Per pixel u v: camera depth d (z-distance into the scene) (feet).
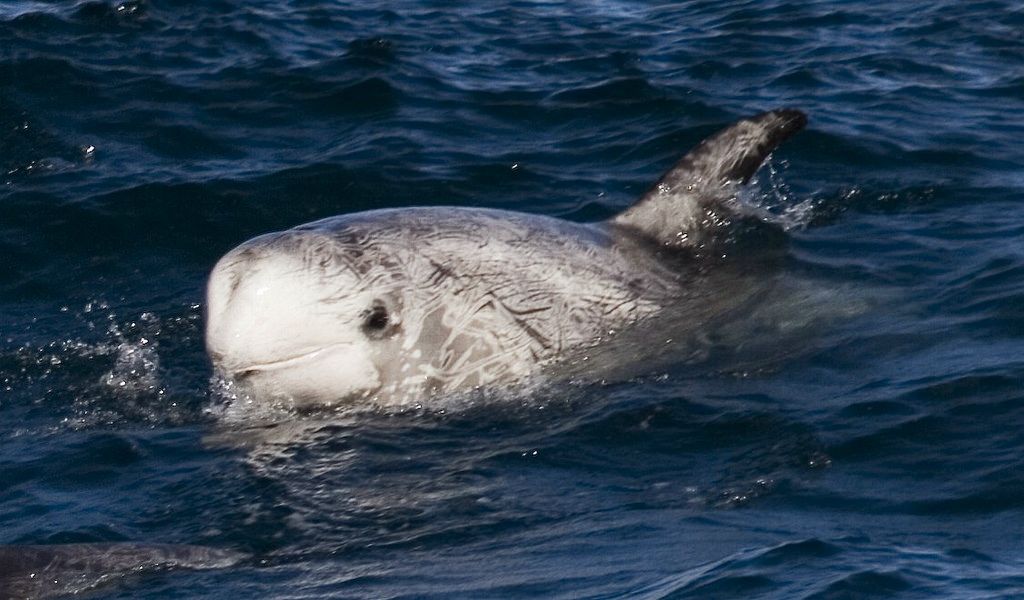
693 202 185.16
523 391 160.15
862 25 284.82
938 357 158.51
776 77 257.14
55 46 265.95
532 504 135.03
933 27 281.74
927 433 141.38
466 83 256.93
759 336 168.96
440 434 151.74
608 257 174.19
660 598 112.16
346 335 155.74
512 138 234.79
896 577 113.50
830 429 144.05
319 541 129.80
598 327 167.73
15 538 134.82
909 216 201.57
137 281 195.83
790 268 183.83
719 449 143.23
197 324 183.73
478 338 161.17
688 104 244.01
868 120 235.20
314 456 147.33
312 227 162.40
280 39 276.00
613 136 234.38
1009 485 130.21
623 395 156.87
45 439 157.17
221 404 161.99
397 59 265.75
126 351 177.68
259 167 223.51
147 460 149.79
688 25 290.35
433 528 131.23
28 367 174.81
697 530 125.59
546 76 261.03
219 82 254.88
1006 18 285.23
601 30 288.71
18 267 198.80
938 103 244.01
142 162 226.79
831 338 167.22
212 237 206.18
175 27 278.67
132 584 119.75
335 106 246.68
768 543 120.98
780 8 297.53
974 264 183.32
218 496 140.05
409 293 159.12
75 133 235.81
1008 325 164.76
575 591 114.93
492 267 164.76
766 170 215.10
